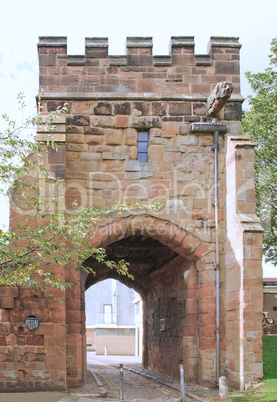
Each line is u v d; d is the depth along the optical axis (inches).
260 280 550.3
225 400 484.1
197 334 616.1
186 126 626.8
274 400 457.1
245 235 557.0
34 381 524.7
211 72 640.4
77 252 457.7
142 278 999.0
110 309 2989.7
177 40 645.3
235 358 555.8
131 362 1326.3
